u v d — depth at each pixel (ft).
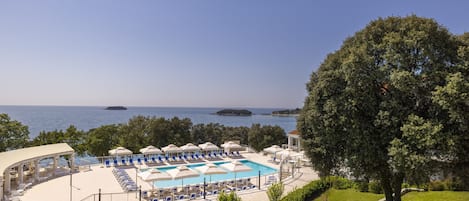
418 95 47.32
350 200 69.87
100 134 141.08
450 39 49.26
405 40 47.62
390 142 45.68
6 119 117.91
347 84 51.37
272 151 130.82
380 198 69.21
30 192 78.43
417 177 45.47
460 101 40.75
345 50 57.00
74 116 633.61
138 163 121.90
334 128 52.65
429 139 41.63
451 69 46.47
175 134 164.76
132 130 157.17
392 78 45.98
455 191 69.87
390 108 47.16
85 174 101.50
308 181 93.86
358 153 50.24
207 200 74.74
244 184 89.40
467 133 42.96
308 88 62.44
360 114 50.85
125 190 81.41
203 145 143.95
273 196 64.18
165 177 77.92
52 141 130.41
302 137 62.49
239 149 151.84
